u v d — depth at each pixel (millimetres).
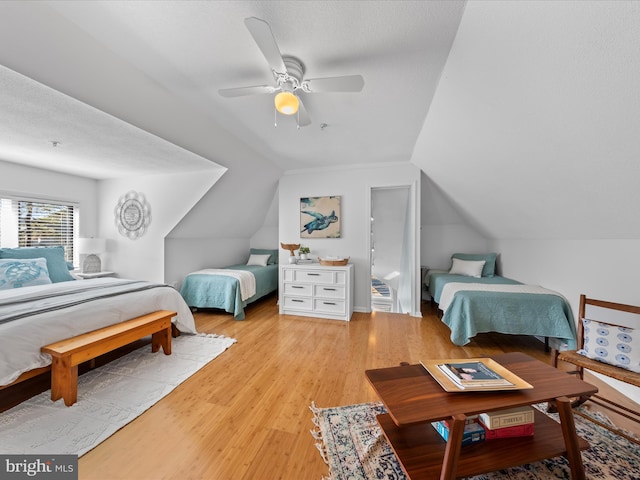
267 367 2277
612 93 1134
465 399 1131
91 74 1611
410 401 1115
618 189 1578
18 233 3283
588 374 2158
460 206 3980
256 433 1502
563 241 2654
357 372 2203
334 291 3691
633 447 1397
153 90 1930
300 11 1291
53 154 2908
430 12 1292
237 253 5504
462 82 1717
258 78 1858
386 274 5062
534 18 1088
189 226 4051
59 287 2443
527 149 1824
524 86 1411
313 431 1515
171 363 2311
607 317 2139
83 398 1788
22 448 1363
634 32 916
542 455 1156
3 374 1534
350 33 1431
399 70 1754
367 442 1434
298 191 4297
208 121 2510
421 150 3174
